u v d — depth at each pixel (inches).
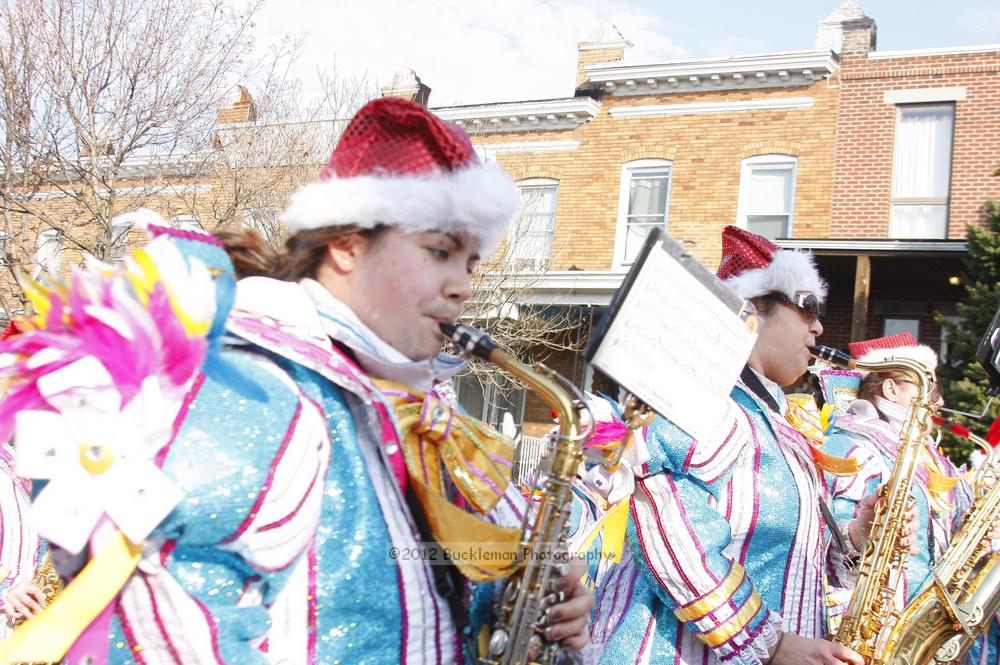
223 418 51.4
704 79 572.7
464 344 67.6
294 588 55.8
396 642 59.5
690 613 98.5
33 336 48.6
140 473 47.8
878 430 154.9
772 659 99.6
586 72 630.5
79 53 371.6
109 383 47.7
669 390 73.7
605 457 78.7
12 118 363.3
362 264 64.0
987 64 518.9
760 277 117.7
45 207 410.0
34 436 47.7
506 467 69.9
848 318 522.3
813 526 110.7
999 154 511.8
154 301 50.2
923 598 123.7
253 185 410.3
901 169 531.2
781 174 554.9
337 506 58.1
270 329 58.0
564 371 578.2
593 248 592.1
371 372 63.9
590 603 72.4
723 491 104.2
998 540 128.1
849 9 548.7
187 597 50.5
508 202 65.1
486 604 69.9
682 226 570.3
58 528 47.3
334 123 447.5
